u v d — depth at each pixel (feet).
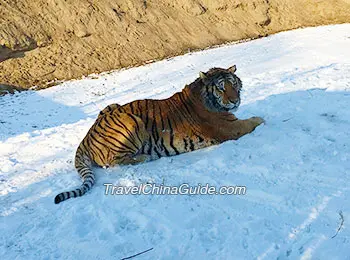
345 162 19.25
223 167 20.49
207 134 22.98
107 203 19.08
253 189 18.30
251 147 21.94
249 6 81.41
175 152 23.04
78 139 29.30
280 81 33.37
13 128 43.50
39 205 20.08
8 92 59.21
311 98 27.35
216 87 22.34
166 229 16.62
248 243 15.15
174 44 73.15
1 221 19.15
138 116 22.48
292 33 72.95
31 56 65.21
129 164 22.34
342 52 49.73
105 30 70.85
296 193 17.52
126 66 66.80
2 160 27.37
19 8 67.72
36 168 25.02
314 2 84.17
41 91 57.93
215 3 80.07
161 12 76.59
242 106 28.27
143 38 72.08
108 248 16.08
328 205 16.47
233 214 16.93
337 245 14.35
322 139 21.44
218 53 65.41
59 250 16.52
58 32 68.23
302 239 14.90
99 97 52.39
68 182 22.11
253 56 59.06
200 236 15.94
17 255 16.52
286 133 22.65
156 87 51.39
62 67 64.69
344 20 81.05
